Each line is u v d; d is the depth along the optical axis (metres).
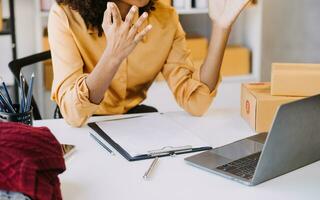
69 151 1.26
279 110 1.00
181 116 1.62
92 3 1.60
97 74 1.40
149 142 1.31
